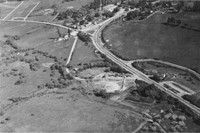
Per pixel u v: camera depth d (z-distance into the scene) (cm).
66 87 15150
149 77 15362
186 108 12288
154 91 13450
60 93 14488
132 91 14025
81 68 17012
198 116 11756
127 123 11450
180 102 12775
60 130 11412
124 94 13862
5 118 12688
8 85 15912
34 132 11481
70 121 11931
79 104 13225
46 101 13762
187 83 14462
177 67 16200
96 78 15762
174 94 13575
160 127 11206
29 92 14938
